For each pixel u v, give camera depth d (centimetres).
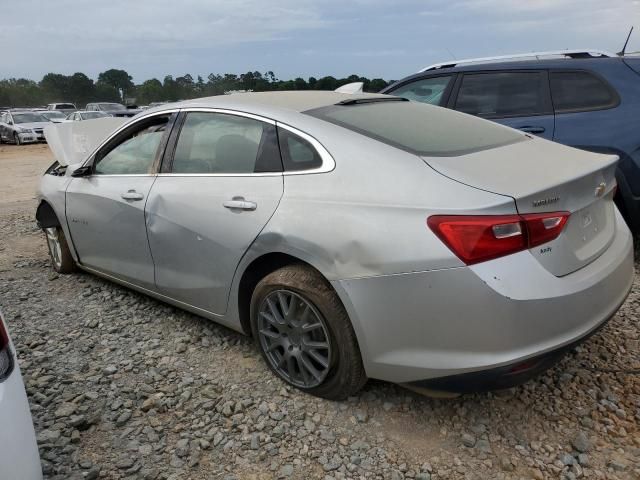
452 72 549
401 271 234
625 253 281
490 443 254
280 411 279
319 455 249
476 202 226
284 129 293
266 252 283
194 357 336
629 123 439
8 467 164
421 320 235
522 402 282
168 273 350
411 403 282
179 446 257
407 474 237
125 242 379
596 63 468
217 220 306
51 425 272
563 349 235
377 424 268
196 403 289
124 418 277
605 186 276
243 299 312
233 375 314
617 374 303
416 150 264
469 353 229
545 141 317
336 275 252
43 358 339
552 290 228
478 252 222
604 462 240
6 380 176
